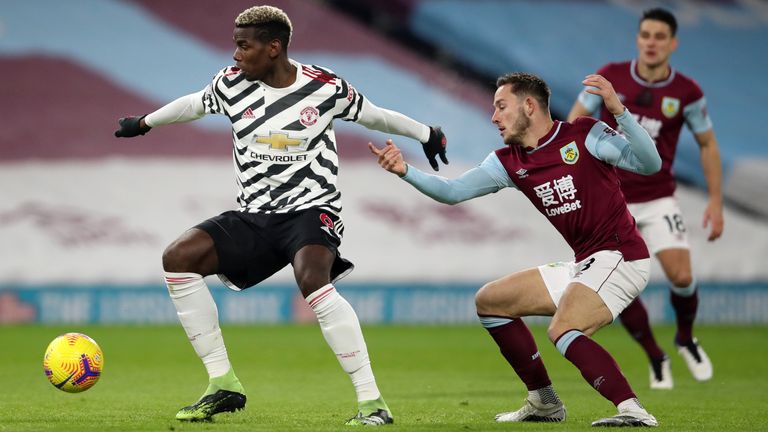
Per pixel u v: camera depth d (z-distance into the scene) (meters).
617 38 81.75
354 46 80.81
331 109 20.94
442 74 79.88
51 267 64.81
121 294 62.34
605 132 20.81
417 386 32.84
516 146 21.53
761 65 81.38
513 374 37.44
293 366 40.06
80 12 81.38
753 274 66.38
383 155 20.48
